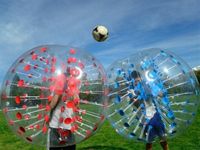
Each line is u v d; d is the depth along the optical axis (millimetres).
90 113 2805
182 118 3084
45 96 2693
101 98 2848
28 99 2729
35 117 2736
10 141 4945
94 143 4438
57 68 2715
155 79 3012
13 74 2797
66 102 2705
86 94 2771
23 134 2809
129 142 4375
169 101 3014
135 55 3178
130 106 3053
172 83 3027
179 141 4254
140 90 3008
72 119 2738
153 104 3025
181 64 3119
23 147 4496
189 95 3074
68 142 2793
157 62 3088
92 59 2887
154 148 3879
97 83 2818
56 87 2670
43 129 2750
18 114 2760
